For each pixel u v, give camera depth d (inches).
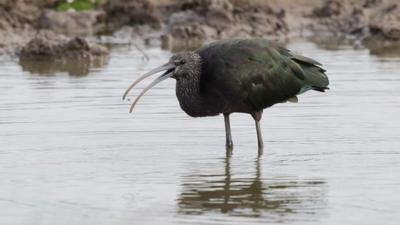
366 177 522.0
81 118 676.1
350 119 665.6
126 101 733.3
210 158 575.2
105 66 903.1
